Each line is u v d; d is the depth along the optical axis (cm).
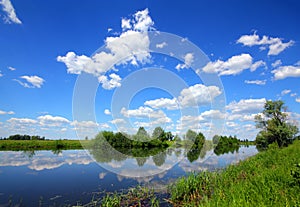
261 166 1322
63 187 1120
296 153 1631
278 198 603
